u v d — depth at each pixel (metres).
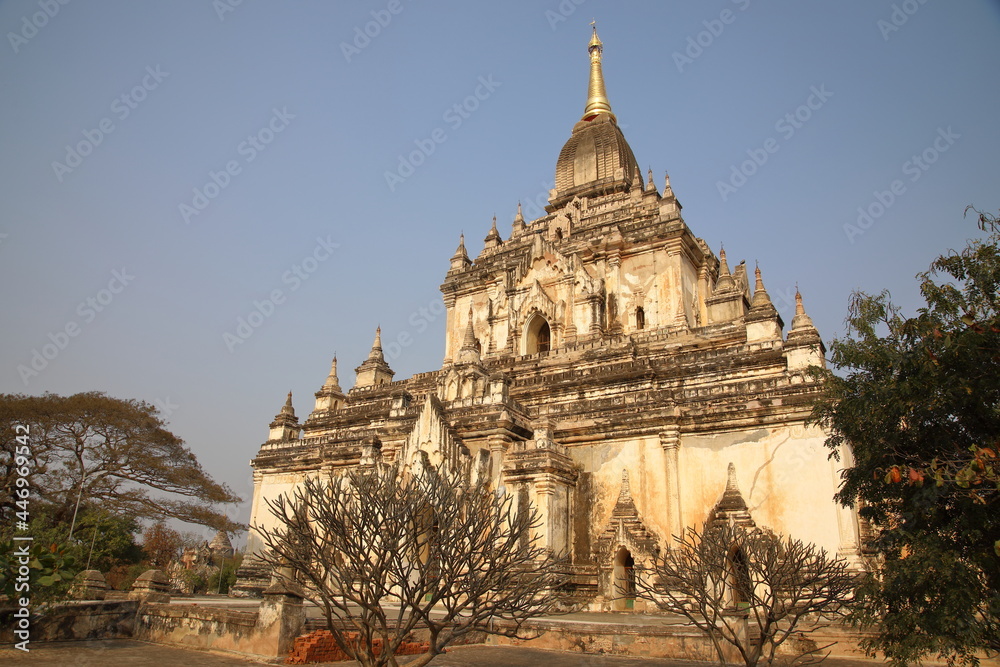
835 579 18.94
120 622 26.31
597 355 46.06
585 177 63.00
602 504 37.22
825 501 31.91
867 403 18.31
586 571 35.25
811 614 26.06
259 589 45.94
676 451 36.41
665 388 41.72
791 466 33.25
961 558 16.70
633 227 53.47
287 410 54.16
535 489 35.41
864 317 19.39
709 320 49.53
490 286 58.44
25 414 51.41
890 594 17.45
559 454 37.09
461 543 15.91
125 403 56.25
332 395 56.59
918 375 17.50
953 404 16.94
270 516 48.31
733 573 21.09
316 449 47.59
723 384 37.75
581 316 51.16
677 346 45.34
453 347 59.00
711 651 22.20
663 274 51.12
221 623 23.75
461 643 25.55
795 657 23.77
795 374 35.38
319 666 20.94
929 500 16.83
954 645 15.91
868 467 18.91
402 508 16.22
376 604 15.52
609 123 65.88
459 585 15.82
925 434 17.88
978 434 17.03
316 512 17.27
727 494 33.75
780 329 42.81
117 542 59.78
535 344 55.16
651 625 24.06
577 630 24.78
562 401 44.84
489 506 17.25
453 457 36.38
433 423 37.25
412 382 53.31
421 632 24.70
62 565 19.38
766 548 20.20
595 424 38.56
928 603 16.73
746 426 35.06
